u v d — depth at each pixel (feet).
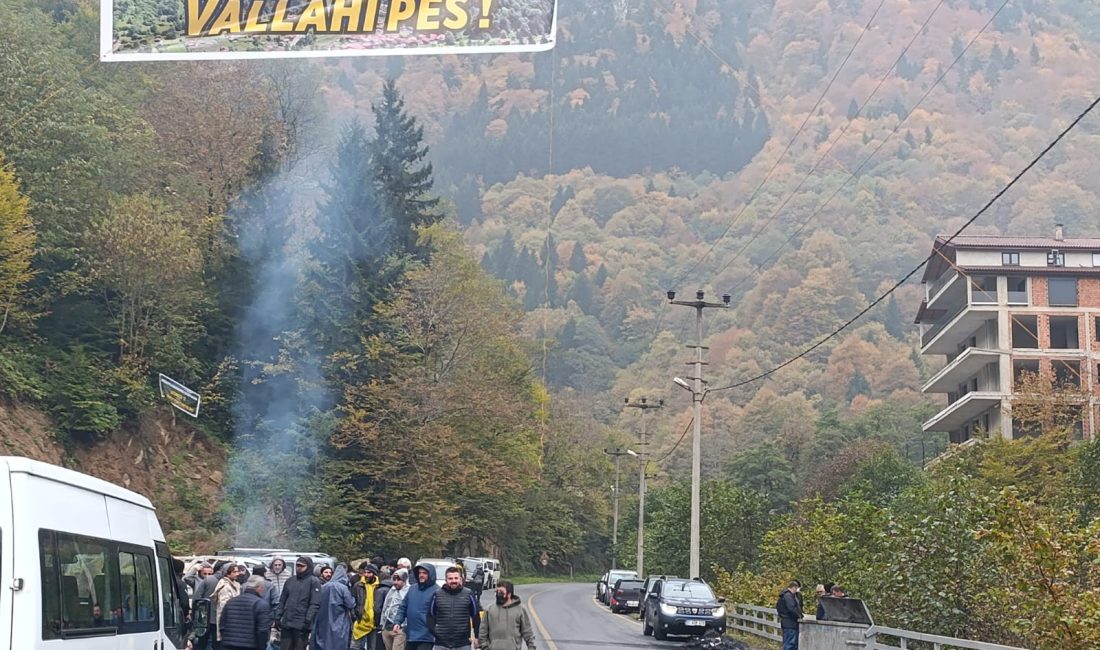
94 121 145.18
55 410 131.54
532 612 149.07
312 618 56.29
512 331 231.09
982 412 220.84
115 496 31.12
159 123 175.63
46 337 140.15
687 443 447.01
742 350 582.76
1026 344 211.61
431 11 42.83
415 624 49.16
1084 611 51.93
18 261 124.98
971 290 214.90
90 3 191.72
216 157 180.55
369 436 162.91
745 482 298.15
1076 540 54.54
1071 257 213.66
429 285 179.11
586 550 378.94
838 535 106.22
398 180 198.18
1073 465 117.29
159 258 140.97
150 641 32.91
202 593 59.62
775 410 462.19
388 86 208.33
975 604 70.59
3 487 24.31
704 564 168.86
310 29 43.09
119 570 30.42
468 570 173.88
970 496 74.33
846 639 70.13
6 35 136.56
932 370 529.86
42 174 134.10
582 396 549.13
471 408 176.45
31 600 23.75
